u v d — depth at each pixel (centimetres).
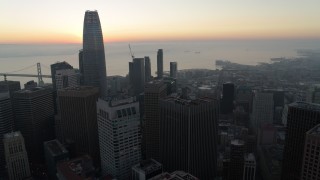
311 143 19812
